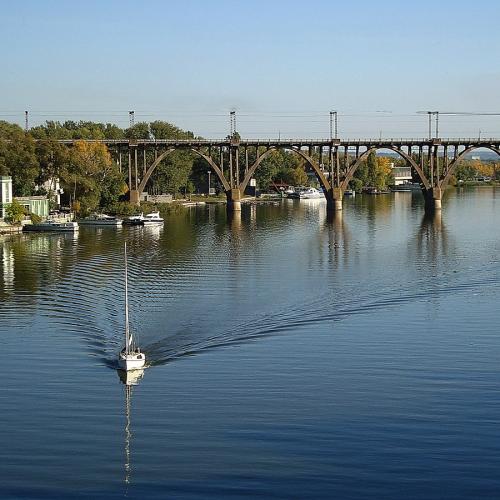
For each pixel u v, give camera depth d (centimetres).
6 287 6619
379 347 4734
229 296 6147
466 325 5247
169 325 5209
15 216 11456
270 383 4109
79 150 13788
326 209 16038
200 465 3206
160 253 8919
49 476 3131
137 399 3909
